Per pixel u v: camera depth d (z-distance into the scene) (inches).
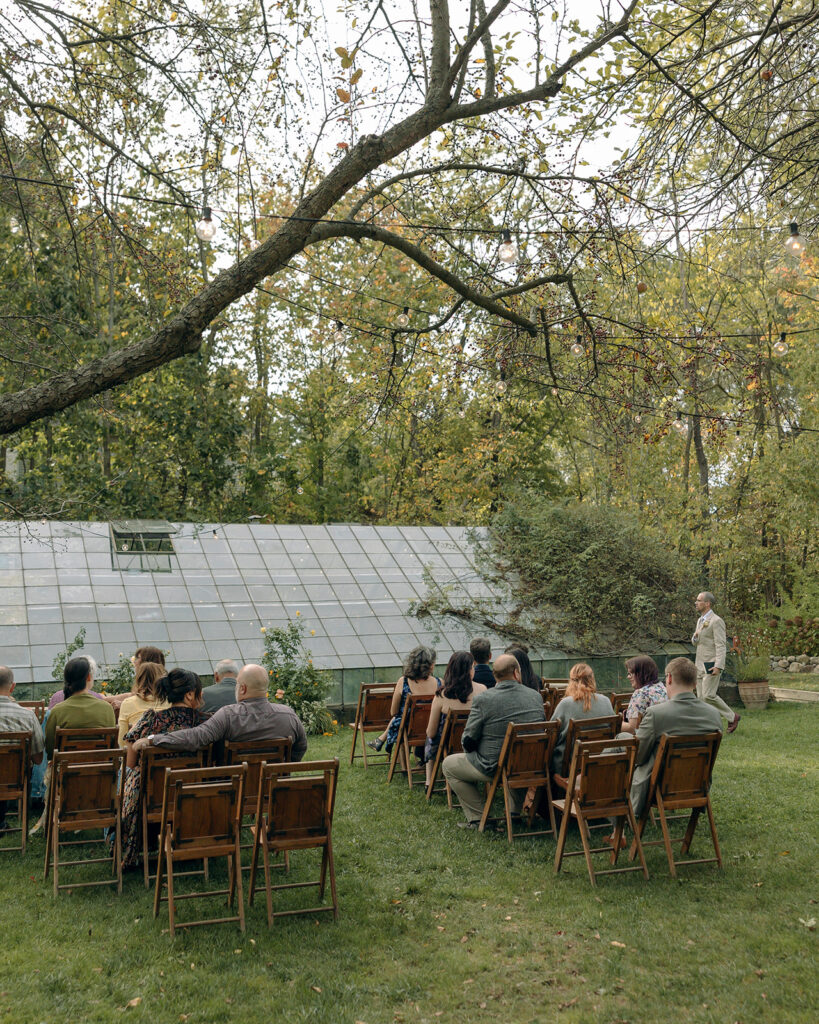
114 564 543.2
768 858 255.3
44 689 446.6
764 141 268.5
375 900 228.1
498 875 245.8
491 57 248.5
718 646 462.6
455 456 1078.4
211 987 179.6
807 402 804.0
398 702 360.2
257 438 1199.6
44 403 161.5
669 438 813.9
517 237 285.1
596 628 595.5
